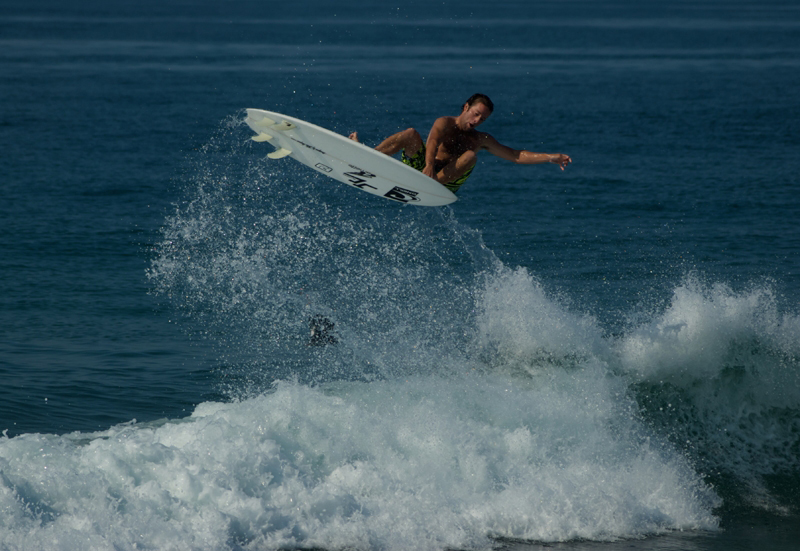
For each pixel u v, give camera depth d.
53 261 57.78
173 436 25.70
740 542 25.38
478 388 31.39
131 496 22.52
